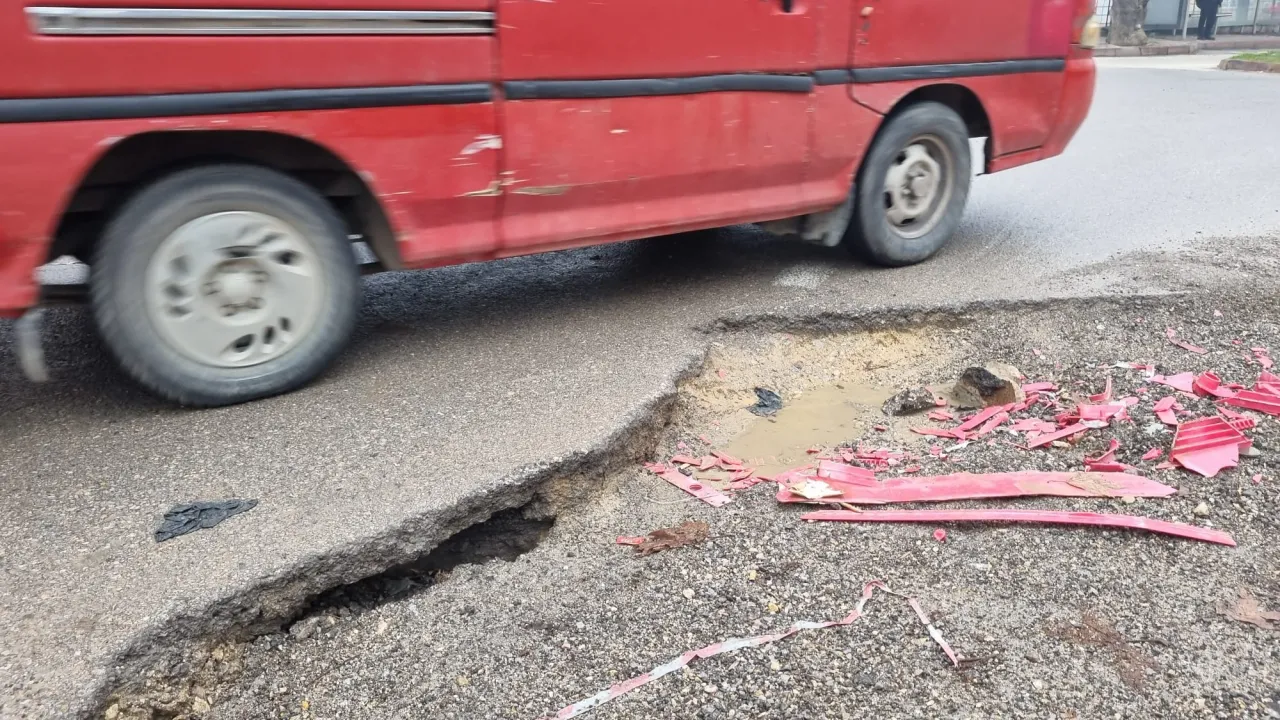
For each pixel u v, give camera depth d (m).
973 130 5.11
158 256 3.04
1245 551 2.62
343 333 3.49
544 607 2.50
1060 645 2.28
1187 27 23.98
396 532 2.60
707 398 3.75
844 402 3.80
